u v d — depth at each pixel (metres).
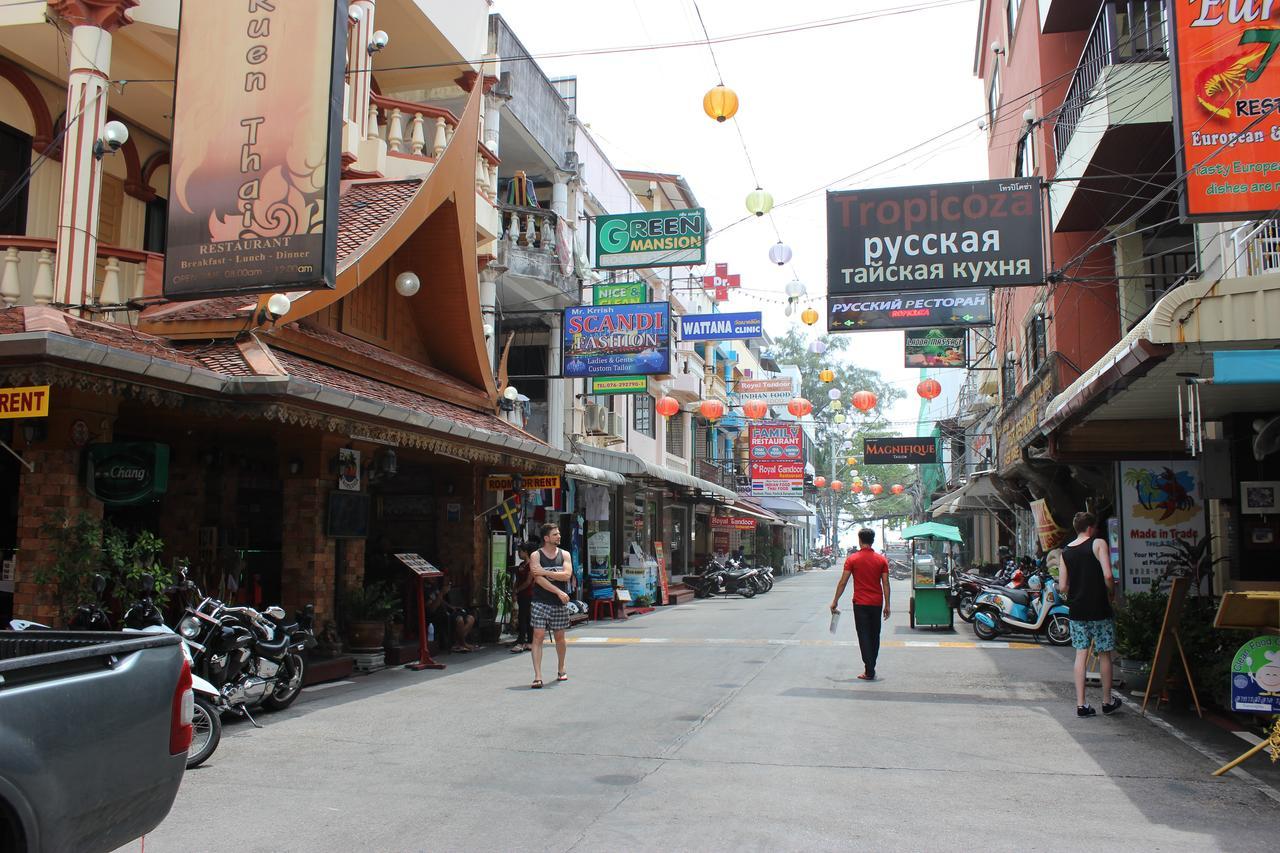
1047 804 5.83
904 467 77.19
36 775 3.25
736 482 44.09
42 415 6.89
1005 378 23.05
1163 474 12.04
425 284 14.03
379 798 5.99
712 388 36.31
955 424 34.12
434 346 14.74
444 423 10.98
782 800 5.91
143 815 3.86
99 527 8.09
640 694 10.06
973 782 6.37
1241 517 10.21
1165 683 9.10
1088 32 16.89
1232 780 6.42
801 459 36.34
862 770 6.70
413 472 15.42
